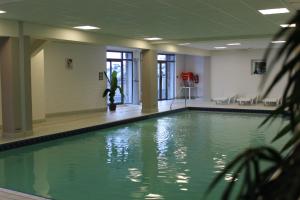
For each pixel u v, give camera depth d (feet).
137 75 52.16
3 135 25.55
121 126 33.68
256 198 3.01
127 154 22.06
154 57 41.73
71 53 39.24
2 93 25.55
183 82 61.31
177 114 43.29
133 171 18.16
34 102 32.45
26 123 25.98
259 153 3.11
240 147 23.58
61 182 16.47
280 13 22.63
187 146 24.14
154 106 41.98
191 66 62.39
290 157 3.01
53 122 32.94
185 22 26.32
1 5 19.54
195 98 61.41
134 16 23.45
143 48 39.58
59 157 21.56
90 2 18.90
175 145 24.54
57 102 37.73
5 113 25.49
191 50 50.65
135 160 20.47
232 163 3.19
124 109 44.75
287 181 2.76
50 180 16.83
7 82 25.26
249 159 3.08
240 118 39.17
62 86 38.24
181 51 47.78
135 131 30.78
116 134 29.37
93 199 14.08
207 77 57.06
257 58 53.11
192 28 29.68
